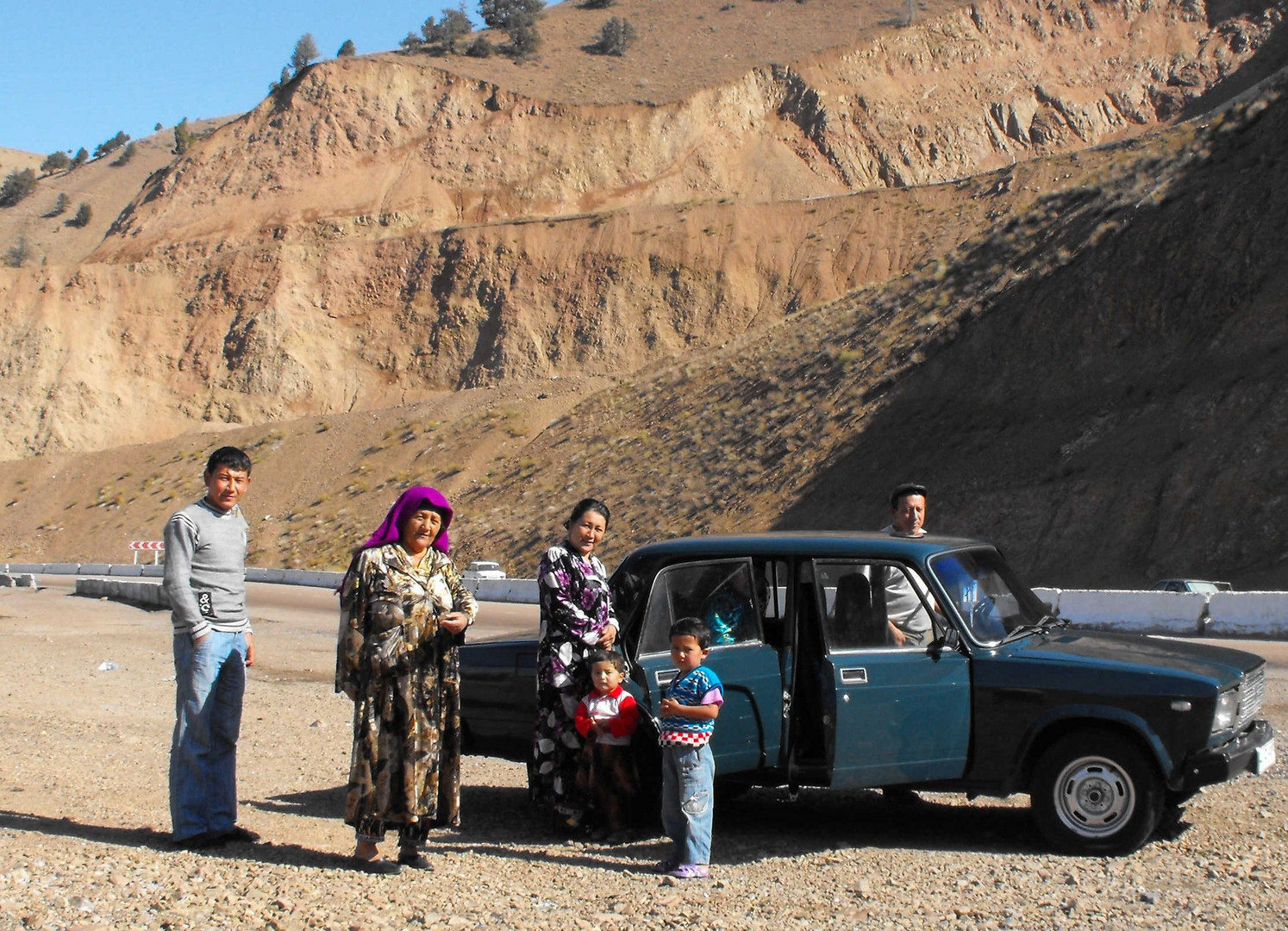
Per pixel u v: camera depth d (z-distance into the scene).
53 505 66.25
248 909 5.17
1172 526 27.67
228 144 90.25
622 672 6.85
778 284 67.44
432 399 66.62
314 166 86.62
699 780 6.07
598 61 99.06
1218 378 30.17
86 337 76.56
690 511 39.38
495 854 6.55
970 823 7.22
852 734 6.41
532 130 87.00
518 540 44.78
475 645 7.96
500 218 82.12
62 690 14.12
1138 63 87.75
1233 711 6.39
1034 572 29.06
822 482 36.69
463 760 9.84
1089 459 30.88
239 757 9.86
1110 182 40.88
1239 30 86.88
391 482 57.41
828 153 84.12
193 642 6.37
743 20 103.19
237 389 73.81
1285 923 5.08
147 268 80.25
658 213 73.81
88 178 135.75
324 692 14.17
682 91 88.06
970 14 92.44
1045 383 34.59
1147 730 6.16
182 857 6.12
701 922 5.14
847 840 6.86
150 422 73.62
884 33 91.12
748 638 6.85
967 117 85.75
